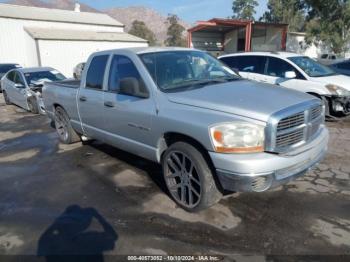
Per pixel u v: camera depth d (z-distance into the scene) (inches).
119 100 162.9
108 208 144.6
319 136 137.9
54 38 1001.5
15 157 226.1
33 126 326.6
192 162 130.0
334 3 1043.3
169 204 146.0
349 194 149.3
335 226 123.7
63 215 140.3
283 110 118.3
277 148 116.7
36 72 426.0
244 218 131.3
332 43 1173.1
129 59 163.0
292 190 154.6
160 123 138.6
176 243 117.0
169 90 145.2
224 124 116.1
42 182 177.6
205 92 139.0
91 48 1103.0
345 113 286.8
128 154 217.5
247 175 112.7
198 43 1179.3
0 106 471.5
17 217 140.5
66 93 218.5
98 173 186.2
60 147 242.7
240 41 1176.2
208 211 137.9
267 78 319.9
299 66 304.3
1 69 721.6
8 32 1064.8
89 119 197.0
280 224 126.1
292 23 1630.2
